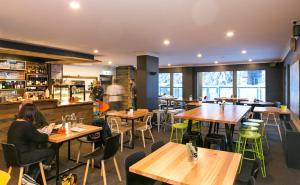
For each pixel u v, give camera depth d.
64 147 4.61
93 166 3.54
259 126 4.14
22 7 2.78
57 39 4.71
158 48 6.06
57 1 2.60
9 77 6.55
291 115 5.33
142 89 7.00
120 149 4.51
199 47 5.91
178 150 2.16
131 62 10.07
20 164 2.52
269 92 9.55
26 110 2.81
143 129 4.77
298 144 3.50
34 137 2.66
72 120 3.52
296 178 3.16
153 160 1.88
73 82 9.06
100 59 8.70
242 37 4.66
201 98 9.93
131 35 4.41
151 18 3.28
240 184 2.95
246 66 10.07
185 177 1.55
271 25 3.70
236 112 4.01
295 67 4.68
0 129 4.59
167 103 8.84
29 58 7.03
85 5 2.74
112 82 12.24
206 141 3.55
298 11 2.99
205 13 3.06
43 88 7.57
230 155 2.02
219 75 11.04
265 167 3.56
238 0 2.61
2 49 4.55
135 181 2.04
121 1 2.62
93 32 4.11
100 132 3.67
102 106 7.73
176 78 12.22
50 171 3.34
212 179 1.52
